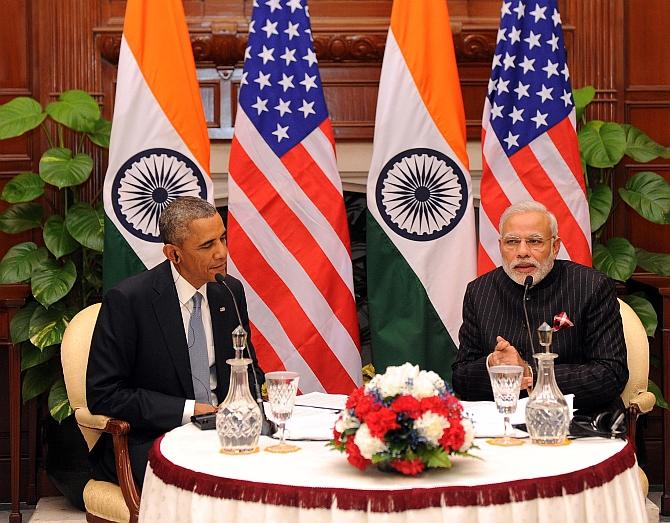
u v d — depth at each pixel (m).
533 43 4.31
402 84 4.28
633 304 4.51
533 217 3.38
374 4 4.87
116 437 3.05
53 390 4.38
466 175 4.29
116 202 4.20
